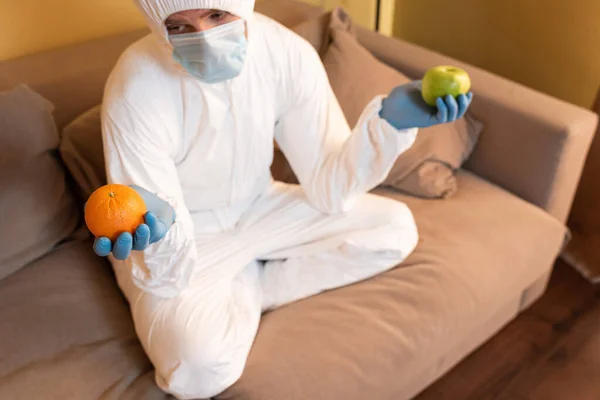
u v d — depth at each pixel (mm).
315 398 1021
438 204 1430
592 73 1797
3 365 1065
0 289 1210
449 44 2215
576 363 1500
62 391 1026
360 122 1093
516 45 1980
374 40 1744
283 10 1720
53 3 1474
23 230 1243
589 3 1713
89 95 1366
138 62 1051
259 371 1043
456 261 1255
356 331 1113
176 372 1007
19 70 1379
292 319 1153
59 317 1158
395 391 1173
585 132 1369
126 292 1211
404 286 1201
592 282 1728
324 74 1213
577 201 1742
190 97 1065
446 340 1203
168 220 957
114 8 1581
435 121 1007
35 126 1243
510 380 1466
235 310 1100
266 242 1240
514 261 1303
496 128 1479
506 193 1485
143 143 1049
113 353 1110
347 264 1213
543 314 1636
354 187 1174
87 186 1310
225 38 982
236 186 1208
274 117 1189
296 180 1480
